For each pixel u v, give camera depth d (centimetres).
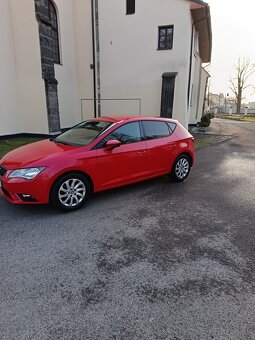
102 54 1447
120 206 461
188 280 269
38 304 232
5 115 1074
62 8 1317
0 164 422
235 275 279
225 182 628
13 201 393
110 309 228
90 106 1521
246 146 1230
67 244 333
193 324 214
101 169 450
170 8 1308
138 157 506
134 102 1459
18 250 317
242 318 222
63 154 414
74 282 262
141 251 321
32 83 1100
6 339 197
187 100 1459
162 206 467
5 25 1041
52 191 404
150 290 253
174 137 584
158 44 1370
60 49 1332
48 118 1115
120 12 1377
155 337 202
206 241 349
